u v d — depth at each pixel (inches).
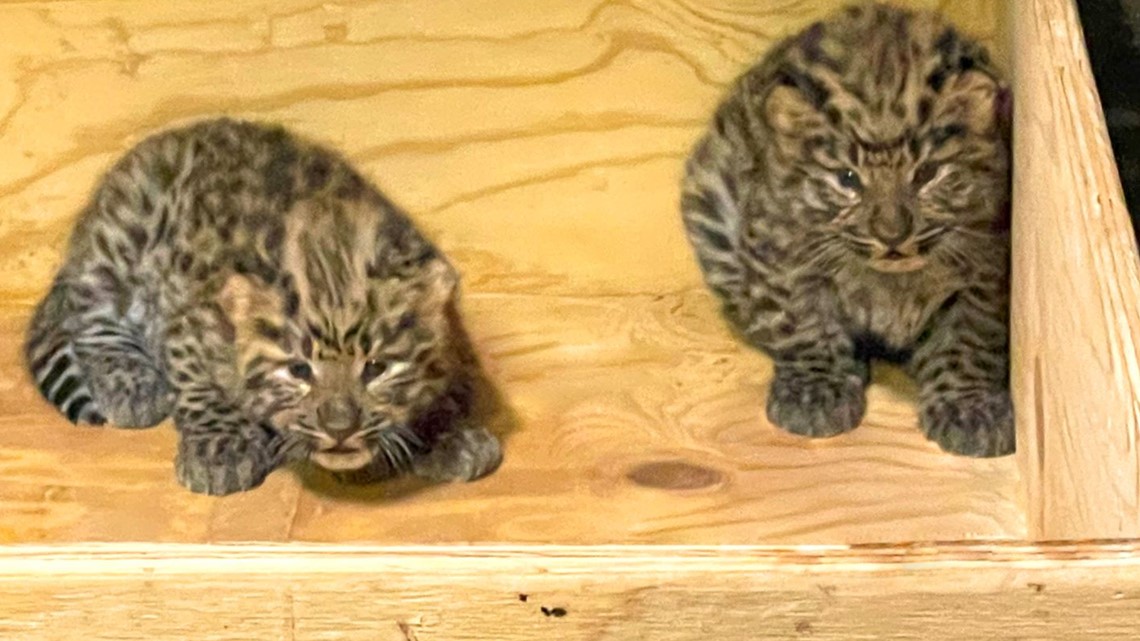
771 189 48.2
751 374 50.3
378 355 45.1
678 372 50.4
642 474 47.5
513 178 52.6
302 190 48.6
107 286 49.9
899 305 49.1
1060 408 42.8
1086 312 40.9
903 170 46.4
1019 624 36.1
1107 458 39.3
